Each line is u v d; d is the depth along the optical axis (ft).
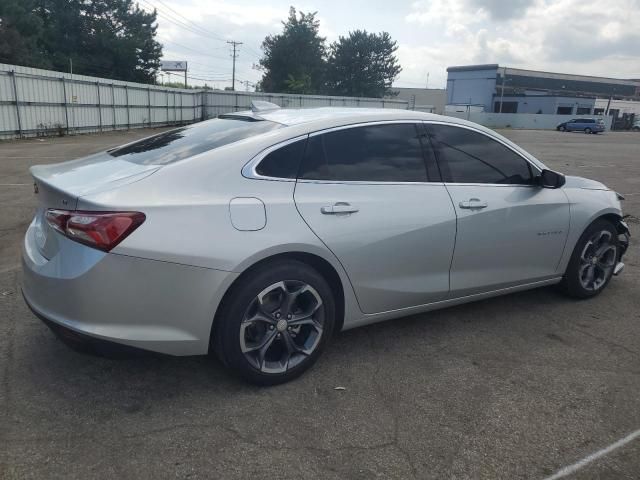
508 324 13.73
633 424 9.56
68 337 9.03
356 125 11.39
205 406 9.66
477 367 11.46
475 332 13.20
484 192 12.71
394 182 11.45
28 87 72.84
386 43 246.68
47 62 145.38
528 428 9.36
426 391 10.44
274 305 10.16
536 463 8.48
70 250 8.89
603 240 15.47
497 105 254.27
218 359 10.62
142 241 8.79
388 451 8.63
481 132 13.15
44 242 9.55
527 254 13.67
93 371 10.70
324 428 9.15
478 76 256.73
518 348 12.40
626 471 8.35
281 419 9.36
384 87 253.03
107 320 8.87
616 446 8.93
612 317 14.34
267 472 8.04
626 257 20.04
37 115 75.36
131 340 9.01
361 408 9.78
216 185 9.62
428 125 12.35
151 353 9.37
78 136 81.92
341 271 10.67
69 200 9.02
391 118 11.91
